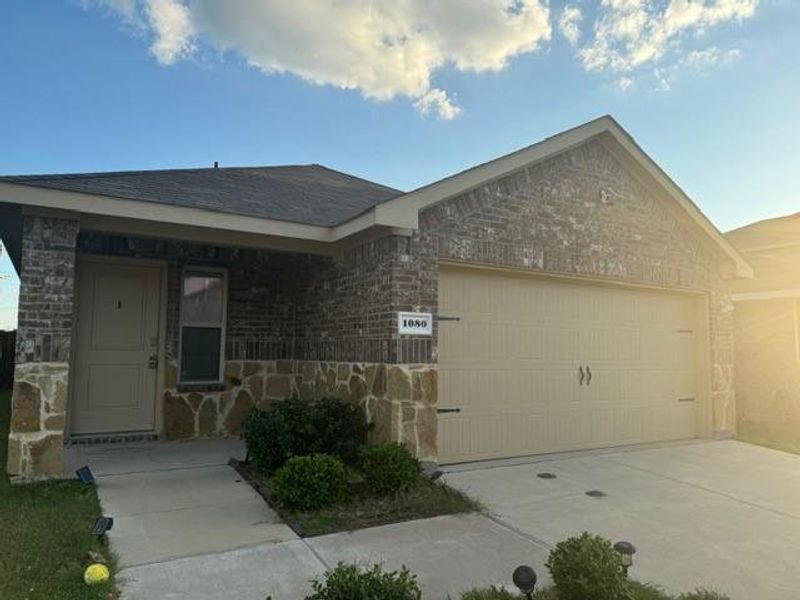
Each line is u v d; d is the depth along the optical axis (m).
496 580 3.57
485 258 6.54
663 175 7.96
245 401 8.08
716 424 8.64
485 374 6.69
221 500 5.00
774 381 11.22
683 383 8.66
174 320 7.70
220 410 7.90
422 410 5.96
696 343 8.87
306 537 4.19
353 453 5.80
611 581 3.02
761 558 4.08
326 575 3.26
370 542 4.13
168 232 6.16
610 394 7.80
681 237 8.50
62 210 5.35
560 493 5.50
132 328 7.59
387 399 5.86
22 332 5.25
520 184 6.90
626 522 4.77
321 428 5.79
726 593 3.51
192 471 5.91
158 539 4.09
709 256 8.84
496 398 6.75
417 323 6.02
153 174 7.57
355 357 6.56
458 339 6.51
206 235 6.33
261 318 8.30
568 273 7.21
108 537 4.07
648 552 4.15
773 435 9.16
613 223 7.73
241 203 6.52
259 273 8.34
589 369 7.61
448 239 6.30
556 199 7.19
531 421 7.02
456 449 6.42
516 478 5.93
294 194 8.02
